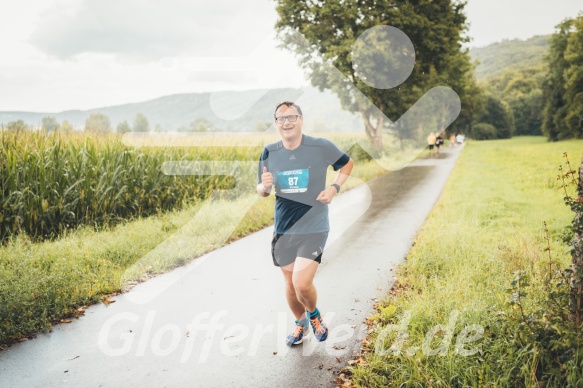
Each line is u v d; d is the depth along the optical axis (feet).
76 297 15.29
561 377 8.75
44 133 30.09
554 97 200.03
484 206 30.55
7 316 13.30
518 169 57.77
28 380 10.74
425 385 9.64
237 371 10.98
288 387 10.25
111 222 28.02
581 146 118.21
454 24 76.48
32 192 24.90
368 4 65.46
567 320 9.48
